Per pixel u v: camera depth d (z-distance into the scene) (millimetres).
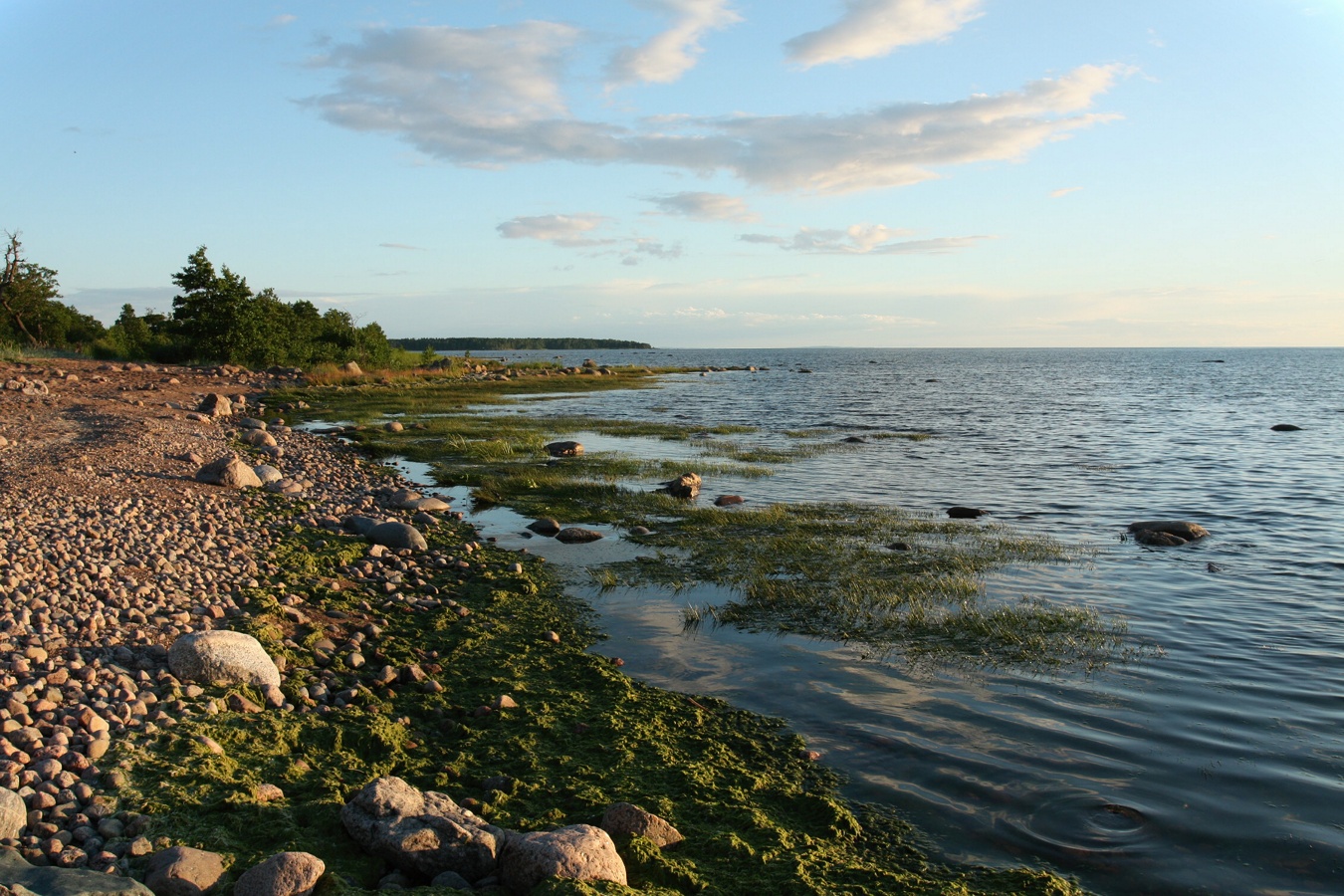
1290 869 5648
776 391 68312
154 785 5922
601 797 6480
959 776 6949
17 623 8398
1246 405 52906
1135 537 16031
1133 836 6055
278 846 5359
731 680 9062
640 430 33969
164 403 33969
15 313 62625
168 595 10195
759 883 5426
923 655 9742
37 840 5031
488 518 17781
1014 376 102875
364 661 9258
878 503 19719
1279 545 15438
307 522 15648
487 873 5191
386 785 5707
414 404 43406
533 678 9070
